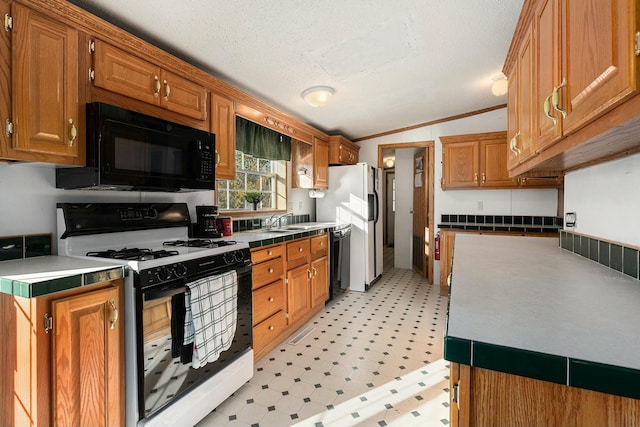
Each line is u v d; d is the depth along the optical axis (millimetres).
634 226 1205
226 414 1657
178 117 1913
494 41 2145
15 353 1100
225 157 2275
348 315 3092
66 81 1353
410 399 1776
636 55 584
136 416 1318
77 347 1151
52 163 1341
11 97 1192
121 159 1500
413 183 5270
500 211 3926
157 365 1374
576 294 937
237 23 1744
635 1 584
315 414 1657
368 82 2727
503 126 3746
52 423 1088
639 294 938
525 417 591
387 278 4637
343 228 3719
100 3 1515
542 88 1155
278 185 3594
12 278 1070
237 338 1848
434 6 1746
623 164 1277
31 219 1498
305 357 2252
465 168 3793
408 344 2449
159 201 2113
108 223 1716
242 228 2969
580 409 559
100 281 1206
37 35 1257
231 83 2590
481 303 851
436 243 3998
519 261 1505
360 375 2020
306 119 3709
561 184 3402
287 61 2232
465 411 627
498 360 579
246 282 1943
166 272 1414
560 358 540
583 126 842
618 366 509
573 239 1745
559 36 969
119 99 1580
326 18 1768
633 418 526
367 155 4719
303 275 2807
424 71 2590
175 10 1597
